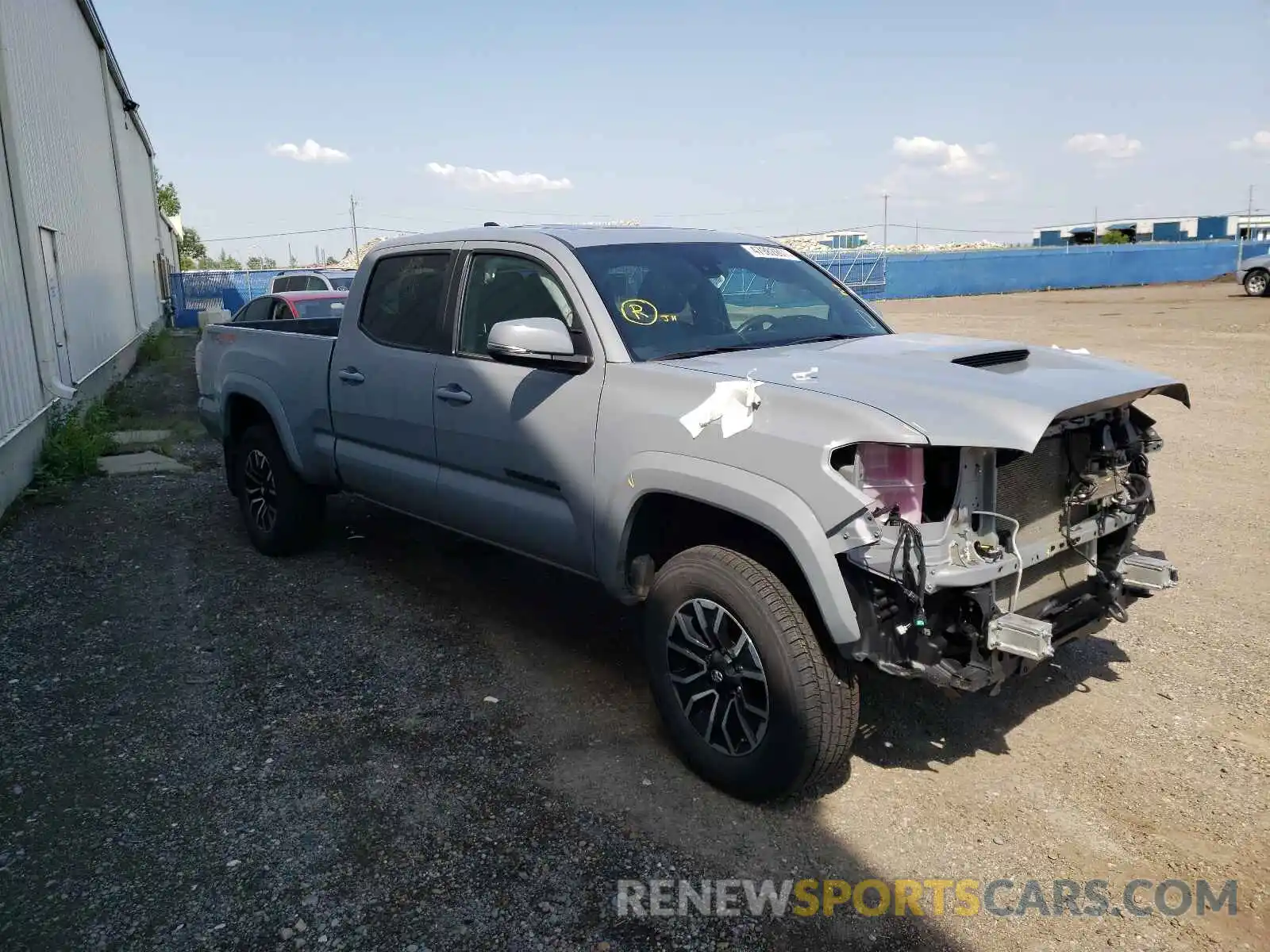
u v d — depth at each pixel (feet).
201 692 14.17
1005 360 12.49
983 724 13.10
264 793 11.50
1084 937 9.09
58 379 33.71
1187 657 15.10
